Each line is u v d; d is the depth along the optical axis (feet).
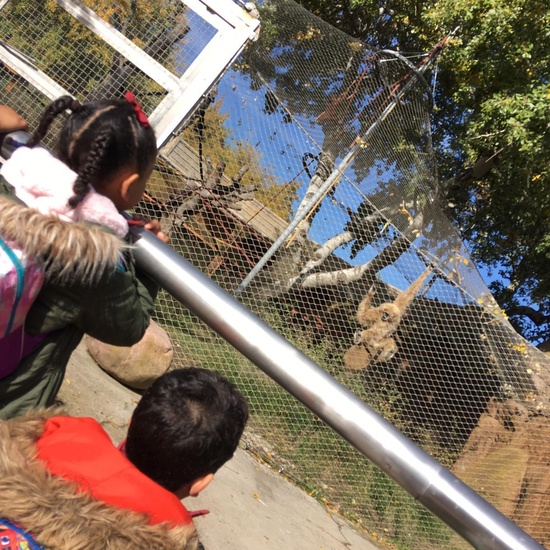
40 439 4.31
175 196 27.78
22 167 4.77
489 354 25.02
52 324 4.73
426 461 4.33
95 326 4.85
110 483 4.10
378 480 22.17
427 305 27.61
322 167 29.17
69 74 18.58
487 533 4.17
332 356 27.91
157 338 18.12
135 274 5.16
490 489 23.30
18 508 3.75
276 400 22.02
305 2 50.98
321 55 28.48
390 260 29.04
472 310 26.18
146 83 18.98
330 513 20.40
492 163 48.42
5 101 18.17
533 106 40.45
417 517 22.43
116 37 18.45
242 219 29.27
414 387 27.02
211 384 4.96
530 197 48.16
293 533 16.60
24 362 4.81
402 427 25.53
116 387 17.53
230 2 18.89
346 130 28.22
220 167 28.40
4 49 17.85
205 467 4.77
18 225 4.25
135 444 4.75
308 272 30.04
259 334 4.69
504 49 42.93
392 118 29.48
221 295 4.82
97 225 4.73
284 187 30.04
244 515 15.57
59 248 4.31
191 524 4.33
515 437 23.70
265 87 27.17
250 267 29.12
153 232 5.41
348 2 50.60
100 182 4.96
